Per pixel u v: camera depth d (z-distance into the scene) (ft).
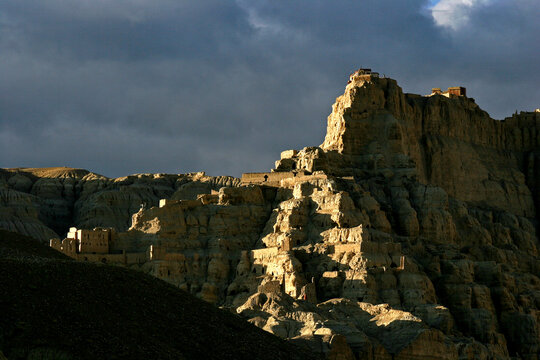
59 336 597.52
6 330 587.27
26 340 586.04
